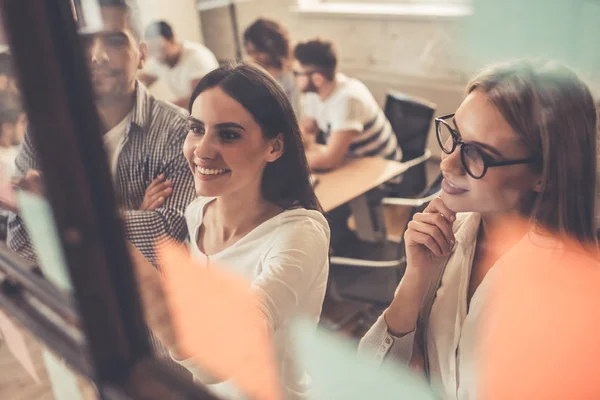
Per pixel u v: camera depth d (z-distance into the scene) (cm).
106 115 68
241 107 68
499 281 57
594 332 53
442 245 61
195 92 69
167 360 63
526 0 47
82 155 35
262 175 71
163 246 72
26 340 117
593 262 52
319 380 69
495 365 59
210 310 68
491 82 51
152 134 70
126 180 70
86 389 77
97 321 39
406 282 65
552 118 48
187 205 71
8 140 83
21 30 32
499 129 51
